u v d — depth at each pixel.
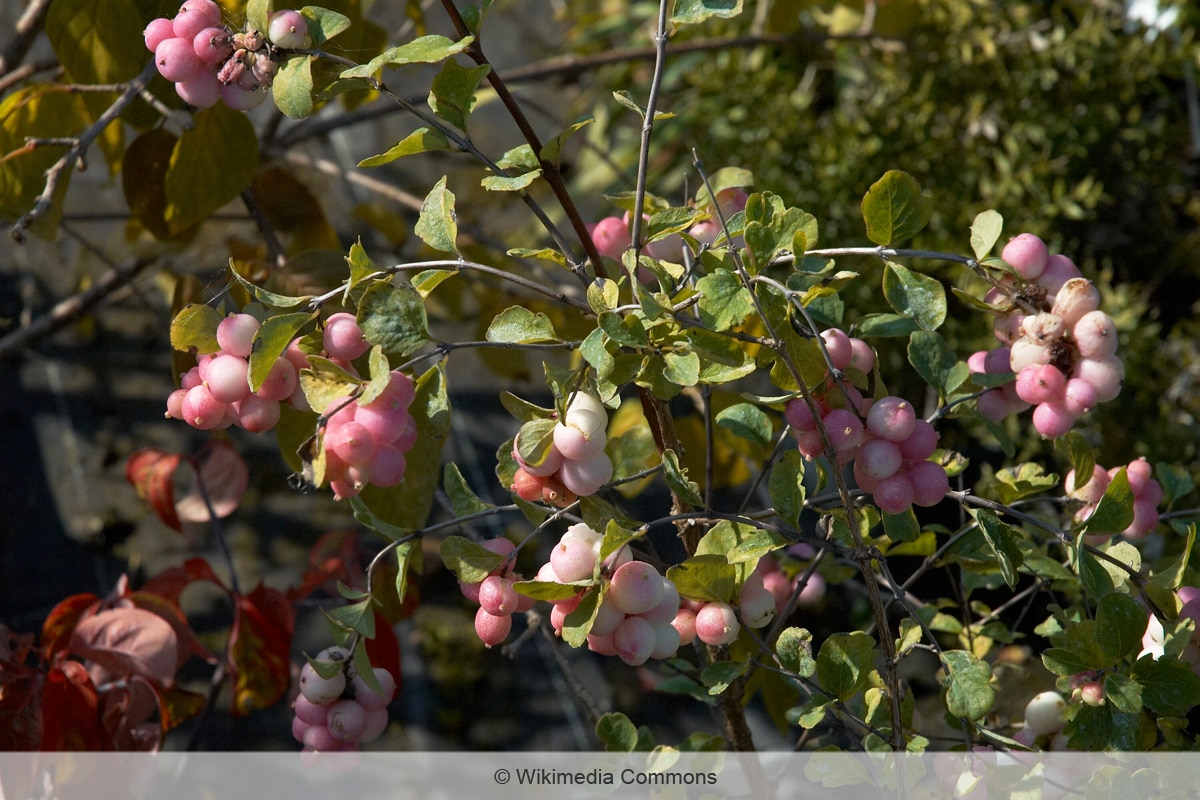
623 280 0.85
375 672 0.86
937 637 1.05
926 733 0.99
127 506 1.20
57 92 0.95
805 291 0.86
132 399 1.30
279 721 1.07
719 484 1.03
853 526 0.82
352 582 0.97
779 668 0.88
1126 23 1.55
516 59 1.89
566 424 0.81
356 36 0.97
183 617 0.95
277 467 1.28
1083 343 0.82
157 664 0.91
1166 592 0.84
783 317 0.82
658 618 0.81
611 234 0.89
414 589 0.96
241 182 0.97
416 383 0.82
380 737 1.07
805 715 0.83
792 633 0.84
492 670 1.13
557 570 0.81
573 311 1.07
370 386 0.80
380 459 0.81
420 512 0.93
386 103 1.29
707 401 0.87
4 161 0.95
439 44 0.82
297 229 1.03
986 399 0.86
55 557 1.14
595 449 0.81
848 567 0.94
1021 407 0.85
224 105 0.95
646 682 1.12
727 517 0.83
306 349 0.83
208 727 1.06
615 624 0.81
